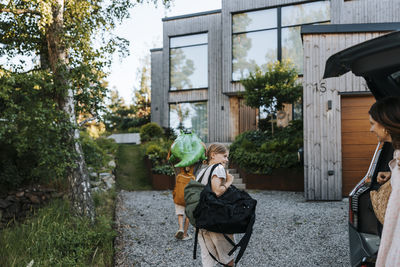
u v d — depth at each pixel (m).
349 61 2.33
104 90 5.33
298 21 13.22
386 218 1.53
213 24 15.21
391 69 2.22
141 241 4.86
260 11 13.86
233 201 2.65
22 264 3.75
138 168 11.22
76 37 4.96
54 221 4.91
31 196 6.20
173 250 4.46
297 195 8.09
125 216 6.24
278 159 8.88
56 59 5.02
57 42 4.97
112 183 8.66
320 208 6.29
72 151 4.98
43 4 4.22
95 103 5.42
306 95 7.20
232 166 10.30
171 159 5.11
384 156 2.72
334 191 7.00
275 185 8.95
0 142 6.46
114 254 4.39
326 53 7.11
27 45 5.47
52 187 6.71
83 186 5.12
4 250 4.07
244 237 2.60
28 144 4.95
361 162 7.00
